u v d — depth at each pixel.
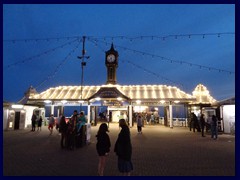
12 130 24.69
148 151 12.57
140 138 18.67
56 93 32.56
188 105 30.89
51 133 21.14
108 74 35.47
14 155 11.22
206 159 10.48
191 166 9.16
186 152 12.27
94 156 11.07
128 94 31.28
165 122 34.44
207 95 32.81
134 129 27.52
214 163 9.68
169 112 32.41
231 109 22.39
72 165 9.27
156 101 29.64
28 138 17.89
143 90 32.34
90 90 33.06
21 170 8.48
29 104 29.98
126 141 6.89
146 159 10.48
